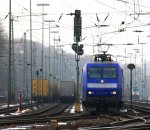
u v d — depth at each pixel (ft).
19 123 130.62
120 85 201.67
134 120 132.26
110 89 200.23
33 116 173.68
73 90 452.76
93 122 129.39
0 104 385.91
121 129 101.09
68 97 450.71
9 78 226.79
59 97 473.26
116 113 191.21
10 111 240.73
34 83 438.81
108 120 142.72
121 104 203.21
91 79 201.26
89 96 200.54
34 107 307.99
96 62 203.10
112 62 203.92
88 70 202.18
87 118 158.51
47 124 124.57
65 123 126.21
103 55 215.31
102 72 201.67
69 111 230.27
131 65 202.59
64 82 454.40
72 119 150.00
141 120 134.51
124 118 158.10
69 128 111.96
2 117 169.17
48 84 440.45
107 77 201.36
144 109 237.66
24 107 300.81
